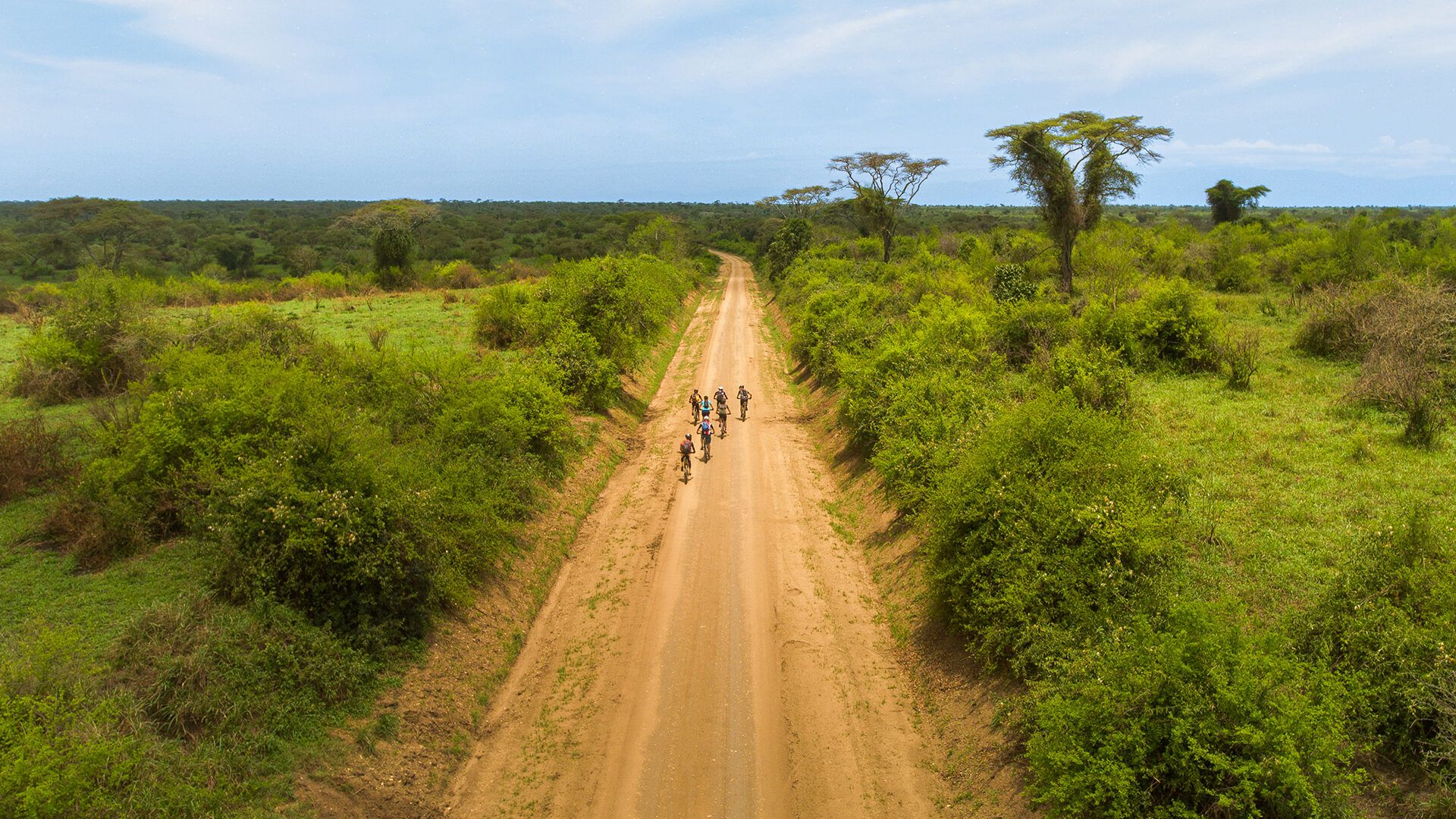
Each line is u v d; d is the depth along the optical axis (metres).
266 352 21.05
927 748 10.25
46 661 8.12
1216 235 49.66
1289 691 6.99
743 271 99.12
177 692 8.62
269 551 10.63
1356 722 7.22
